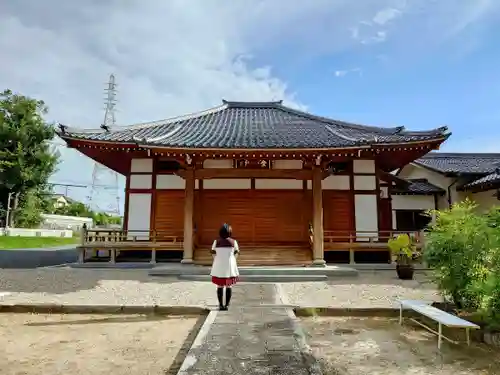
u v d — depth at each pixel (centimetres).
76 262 1545
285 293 911
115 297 847
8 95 3559
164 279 1139
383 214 1811
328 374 420
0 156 3416
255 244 1506
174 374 418
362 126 1717
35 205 3875
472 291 574
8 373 420
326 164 1360
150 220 1535
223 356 448
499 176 1753
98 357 475
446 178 2167
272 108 2202
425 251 682
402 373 426
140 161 1572
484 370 438
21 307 731
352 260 1400
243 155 1310
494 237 571
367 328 618
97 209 6594
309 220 1522
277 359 439
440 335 517
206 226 1527
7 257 1803
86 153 1553
